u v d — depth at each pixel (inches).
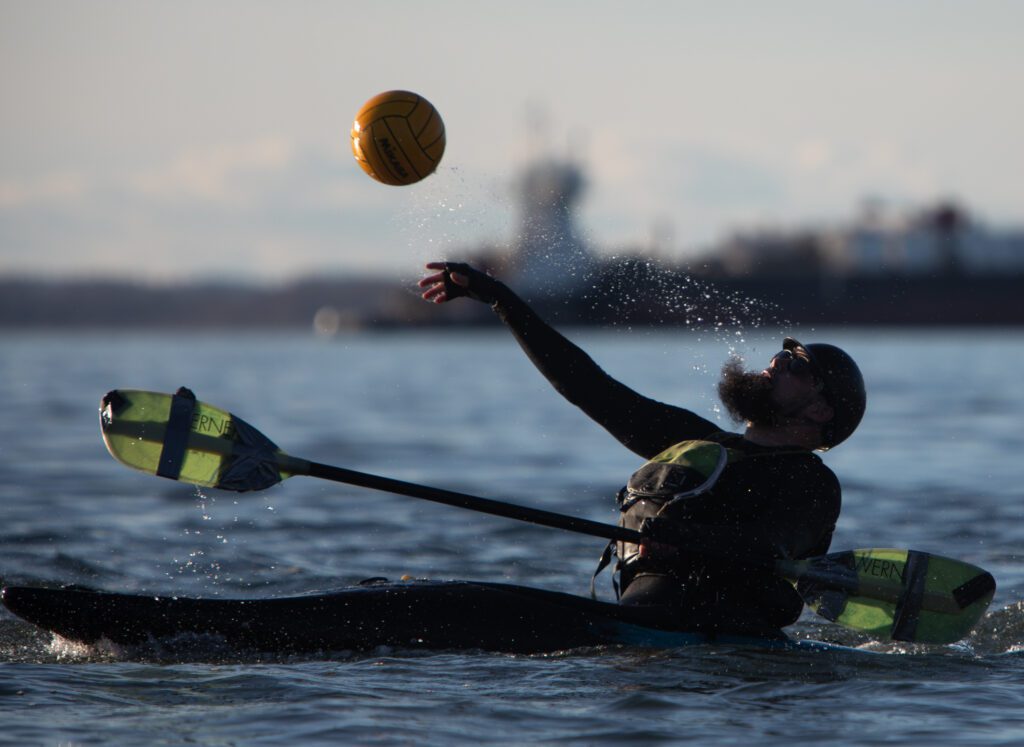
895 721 542.3
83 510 1342.3
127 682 591.5
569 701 566.6
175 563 1032.8
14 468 1750.7
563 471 1750.7
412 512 1341.0
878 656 678.5
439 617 675.4
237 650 655.1
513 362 7450.8
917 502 1401.3
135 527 1222.9
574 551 1108.5
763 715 550.0
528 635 671.8
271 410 3083.2
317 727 516.4
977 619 722.8
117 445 704.4
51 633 692.1
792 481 684.1
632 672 622.8
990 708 566.6
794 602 713.0
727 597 698.2
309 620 666.8
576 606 690.8
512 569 1021.8
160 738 498.9
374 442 2181.3
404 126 772.6
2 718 526.6
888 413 2805.1
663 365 6053.2
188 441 708.0
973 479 1605.6
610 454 1984.5
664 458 699.4
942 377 4712.1
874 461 1820.9
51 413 2876.5
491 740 504.4
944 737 518.3
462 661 642.8
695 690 590.9
